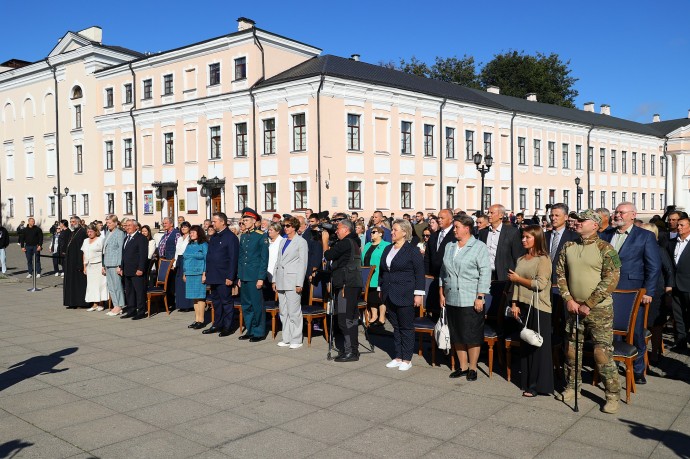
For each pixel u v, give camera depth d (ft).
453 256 23.86
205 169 118.21
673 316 29.04
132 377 24.84
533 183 141.79
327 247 36.42
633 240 24.32
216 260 33.68
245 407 20.79
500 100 143.64
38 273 68.18
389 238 44.96
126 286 40.57
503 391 22.58
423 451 16.85
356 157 103.86
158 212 127.34
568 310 20.67
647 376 24.61
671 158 189.78
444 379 24.29
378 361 27.53
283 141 104.94
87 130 145.28
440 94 116.26
